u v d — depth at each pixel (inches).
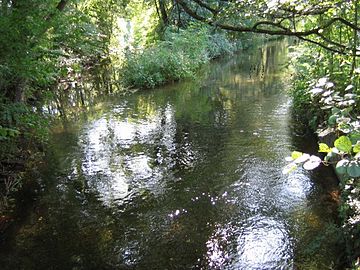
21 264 146.8
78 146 267.4
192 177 214.4
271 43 909.2
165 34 546.6
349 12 171.5
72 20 235.8
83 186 207.6
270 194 192.1
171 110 362.6
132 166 232.5
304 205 180.7
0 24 177.0
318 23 204.2
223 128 297.9
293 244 152.8
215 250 151.3
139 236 162.1
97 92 439.8
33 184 209.9
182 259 146.9
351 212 148.7
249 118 320.5
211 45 689.6
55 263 147.0
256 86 454.3
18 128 216.5
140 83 470.0
